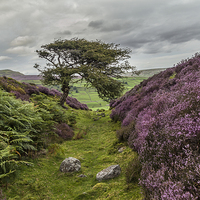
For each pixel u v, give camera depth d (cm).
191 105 349
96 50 1628
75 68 1593
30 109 601
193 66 710
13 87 1487
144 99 869
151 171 283
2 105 475
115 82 1609
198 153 251
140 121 599
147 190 256
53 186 375
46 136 675
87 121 1523
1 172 328
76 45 1731
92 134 988
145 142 391
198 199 181
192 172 211
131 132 639
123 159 493
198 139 270
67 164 465
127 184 342
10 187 317
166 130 351
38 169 430
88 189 364
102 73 1574
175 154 284
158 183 241
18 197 299
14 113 489
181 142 285
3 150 333
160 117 438
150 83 1127
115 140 727
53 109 988
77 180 407
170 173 244
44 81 1675
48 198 325
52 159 525
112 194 318
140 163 372
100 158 555
